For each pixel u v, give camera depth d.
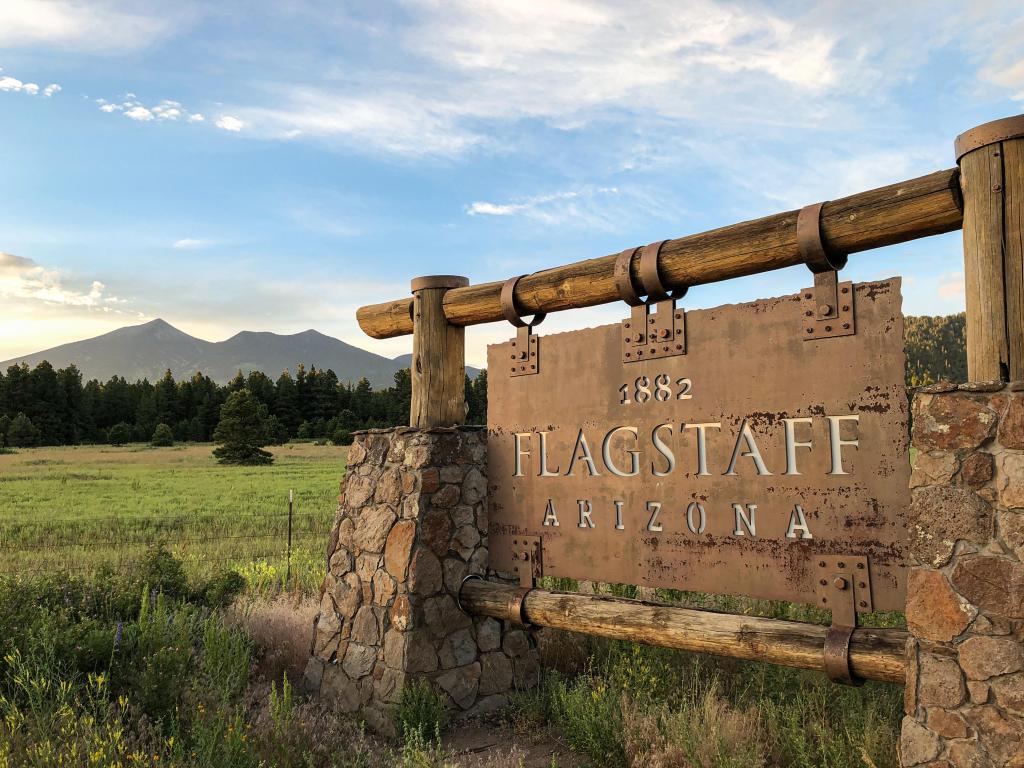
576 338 4.76
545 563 4.88
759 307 3.82
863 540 3.39
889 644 3.24
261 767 3.74
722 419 3.94
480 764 4.33
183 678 4.69
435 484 5.34
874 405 3.39
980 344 2.94
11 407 97.94
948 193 3.16
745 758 3.73
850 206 3.48
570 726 4.66
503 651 5.60
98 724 4.07
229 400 58.78
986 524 2.73
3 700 3.94
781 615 5.88
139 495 30.25
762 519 3.75
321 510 23.41
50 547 14.84
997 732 2.64
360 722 5.06
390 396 113.12
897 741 3.88
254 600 7.78
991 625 2.69
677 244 4.20
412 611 5.09
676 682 5.18
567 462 4.76
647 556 4.27
